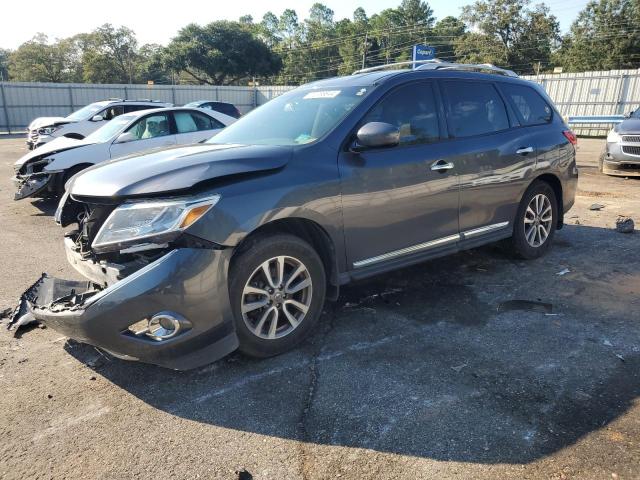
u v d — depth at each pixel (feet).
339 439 8.55
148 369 10.87
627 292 14.76
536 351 11.35
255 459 8.13
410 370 10.62
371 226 12.36
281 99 14.97
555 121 18.03
